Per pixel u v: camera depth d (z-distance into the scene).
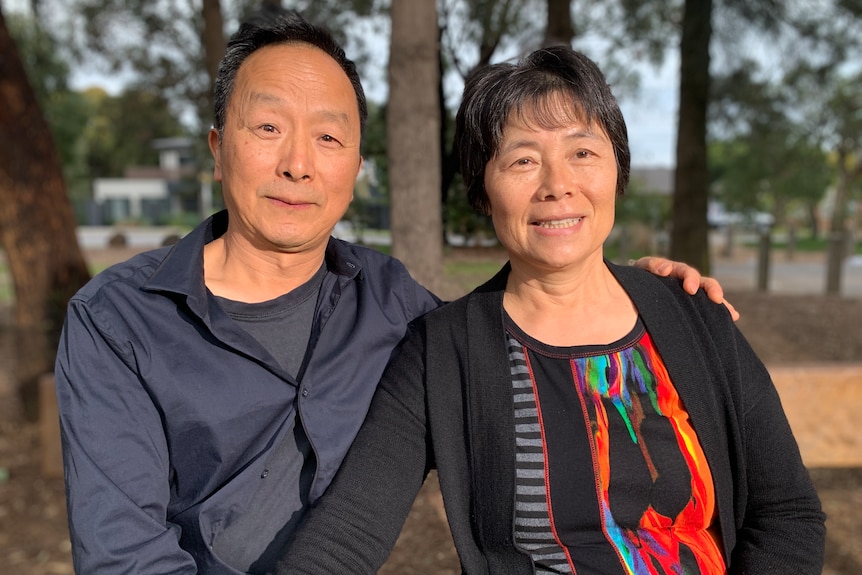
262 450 1.64
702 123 7.96
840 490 4.03
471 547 1.59
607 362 1.61
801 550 1.54
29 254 5.20
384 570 2.80
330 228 1.73
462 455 1.62
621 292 1.73
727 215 32.31
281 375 1.67
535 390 1.60
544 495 1.54
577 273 1.67
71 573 3.30
